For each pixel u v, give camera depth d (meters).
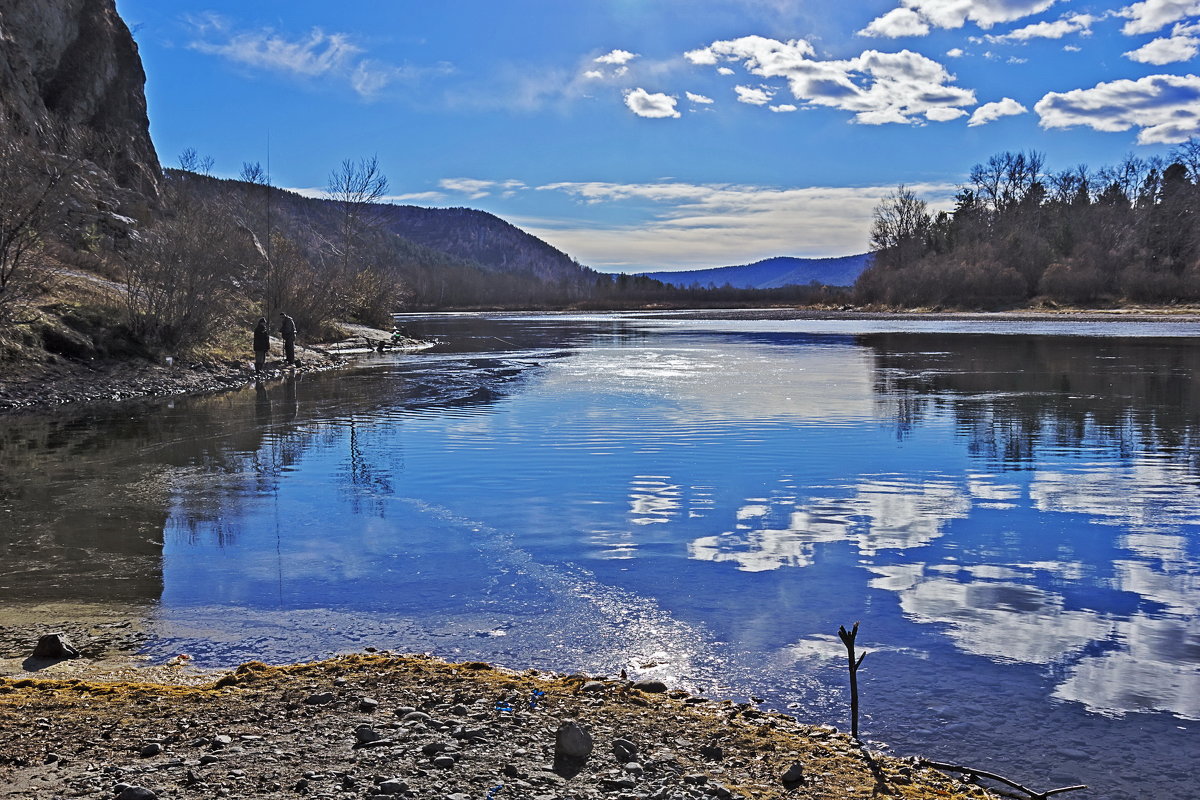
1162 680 5.56
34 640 6.25
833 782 4.12
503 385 25.05
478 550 8.58
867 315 92.19
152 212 42.56
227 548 8.69
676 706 5.06
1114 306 88.75
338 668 5.48
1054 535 9.12
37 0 45.31
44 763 4.02
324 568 7.99
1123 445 14.67
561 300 158.00
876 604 7.02
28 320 23.14
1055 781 4.37
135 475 12.45
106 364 24.61
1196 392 22.00
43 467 13.06
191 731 4.41
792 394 22.22
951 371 28.59
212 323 29.50
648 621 6.61
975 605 7.00
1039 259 101.75
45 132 37.97
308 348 37.88
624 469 12.72
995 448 14.41
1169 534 9.16
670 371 29.47
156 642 6.20
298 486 11.66
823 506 10.44
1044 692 5.39
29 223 23.44
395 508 10.38
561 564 8.11
